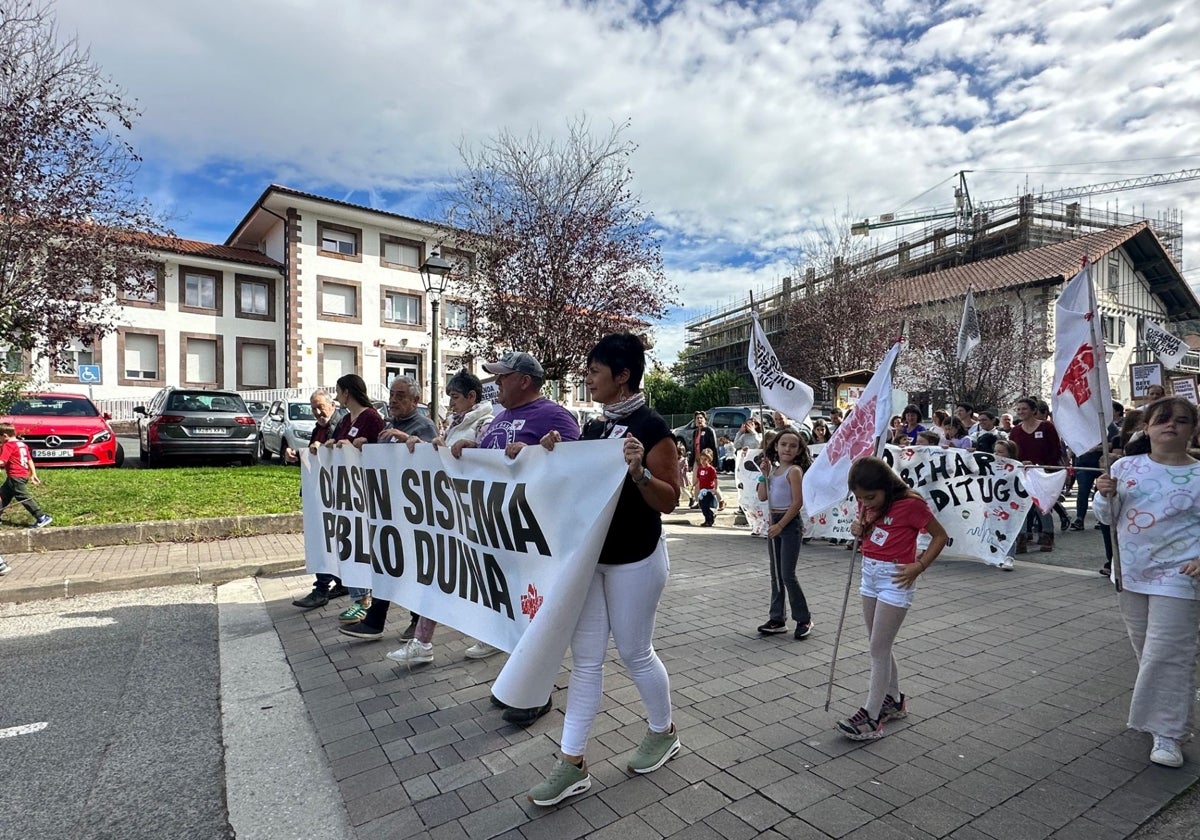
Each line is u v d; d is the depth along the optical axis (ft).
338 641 16.19
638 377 9.50
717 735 11.12
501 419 12.44
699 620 17.95
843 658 14.89
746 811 8.93
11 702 12.76
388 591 14.88
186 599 20.03
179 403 44.11
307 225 103.09
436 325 45.52
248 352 102.83
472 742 10.98
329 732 11.39
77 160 30.60
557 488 9.65
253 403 73.77
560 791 9.00
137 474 36.06
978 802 9.18
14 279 30.37
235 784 9.81
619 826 8.62
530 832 8.51
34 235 30.01
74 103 29.84
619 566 9.20
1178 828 8.70
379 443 14.98
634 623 9.29
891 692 11.71
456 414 15.33
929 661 14.70
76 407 42.86
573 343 42.96
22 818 9.05
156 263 35.99
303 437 46.88
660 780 9.71
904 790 9.46
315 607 18.94
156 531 25.94
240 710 12.33
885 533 11.10
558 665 9.02
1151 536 10.66
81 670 14.38
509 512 10.62
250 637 16.52
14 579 20.58
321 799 9.41
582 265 42.39
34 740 11.27
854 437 12.94
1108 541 23.04
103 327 34.42
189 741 11.24
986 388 79.36
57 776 10.12
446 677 13.83
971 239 153.38
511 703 8.84
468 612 12.07
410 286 112.57
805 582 22.38
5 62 28.40
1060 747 10.78
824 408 72.13
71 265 31.35
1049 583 22.17
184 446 43.19
